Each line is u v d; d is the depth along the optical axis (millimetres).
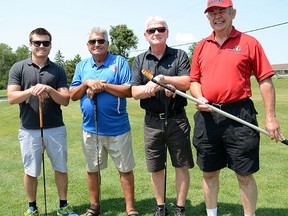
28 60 3859
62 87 3912
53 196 4777
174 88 3283
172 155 3889
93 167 4082
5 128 11750
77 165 6332
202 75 3381
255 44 3184
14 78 3803
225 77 3213
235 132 3238
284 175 5426
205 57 3328
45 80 3816
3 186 5246
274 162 6145
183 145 3814
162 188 4004
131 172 4055
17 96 3680
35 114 3832
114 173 5750
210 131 3361
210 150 3412
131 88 3824
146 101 3816
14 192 4973
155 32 3635
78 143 8305
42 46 3736
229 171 5586
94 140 3992
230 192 4742
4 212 4270
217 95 3264
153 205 4453
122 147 3963
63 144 3977
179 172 3918
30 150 3883
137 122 11266
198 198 4574
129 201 4047
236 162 3285
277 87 31656
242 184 3367
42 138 3775
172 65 3727
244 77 3227
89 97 3842
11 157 7109
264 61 3182
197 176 5434
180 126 3789
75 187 5121
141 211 4277
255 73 3250
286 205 4289
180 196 3936
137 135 8977
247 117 3244
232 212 4141
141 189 4988
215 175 3562
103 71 3898
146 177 5496
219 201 4449
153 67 3754
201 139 3430
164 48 3760
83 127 4062
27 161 3910
